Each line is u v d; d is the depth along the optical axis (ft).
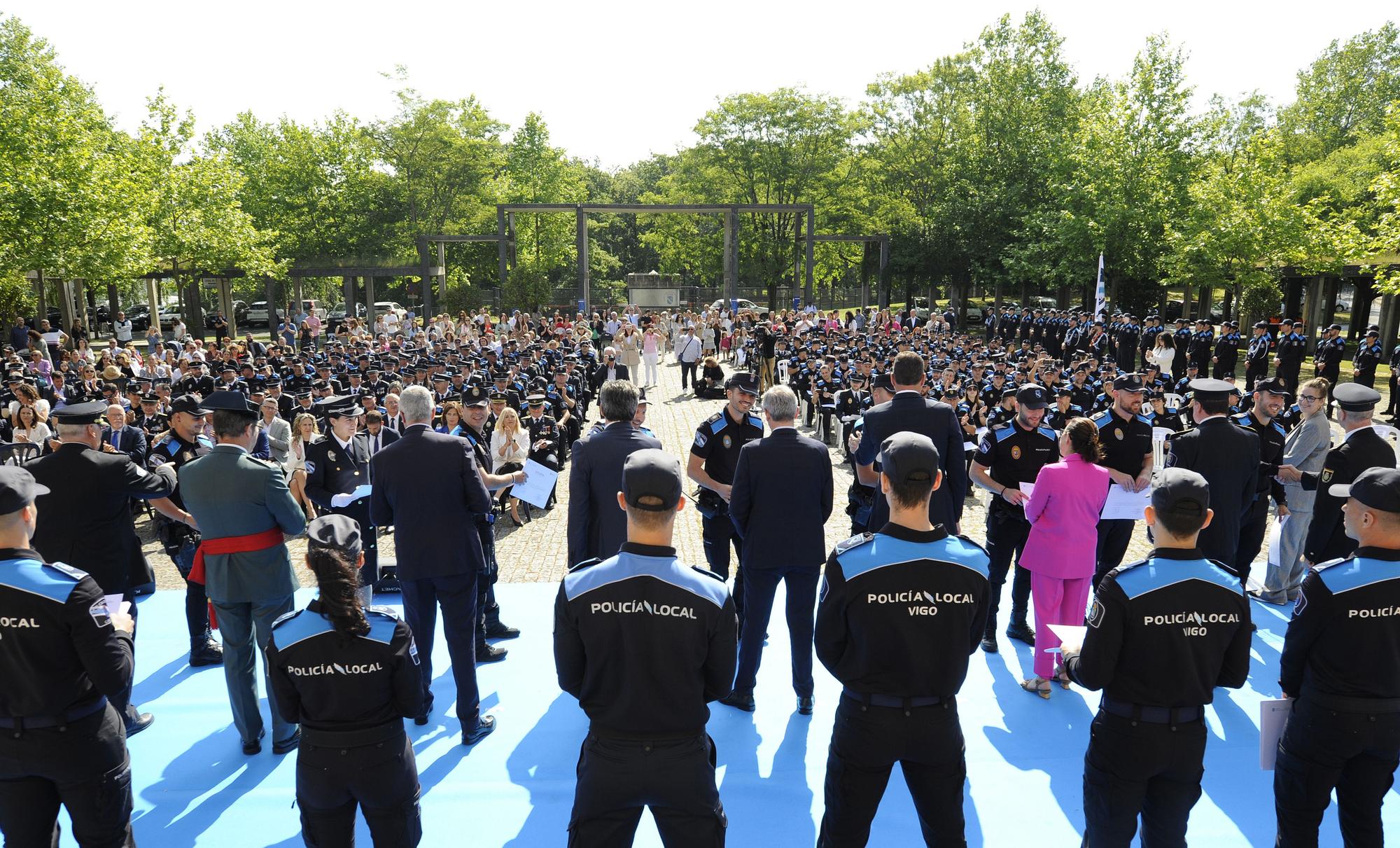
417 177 162.81
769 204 136.67
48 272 86.94
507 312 138.00
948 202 149.48
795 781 13.80
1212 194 102.73
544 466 21.12
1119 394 19.29
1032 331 104.06
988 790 13.58
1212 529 17.70
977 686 17.13
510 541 33.53
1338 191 123.54
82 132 90.53
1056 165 130.21
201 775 14.17
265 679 17.79
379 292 206.80
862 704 10.23
